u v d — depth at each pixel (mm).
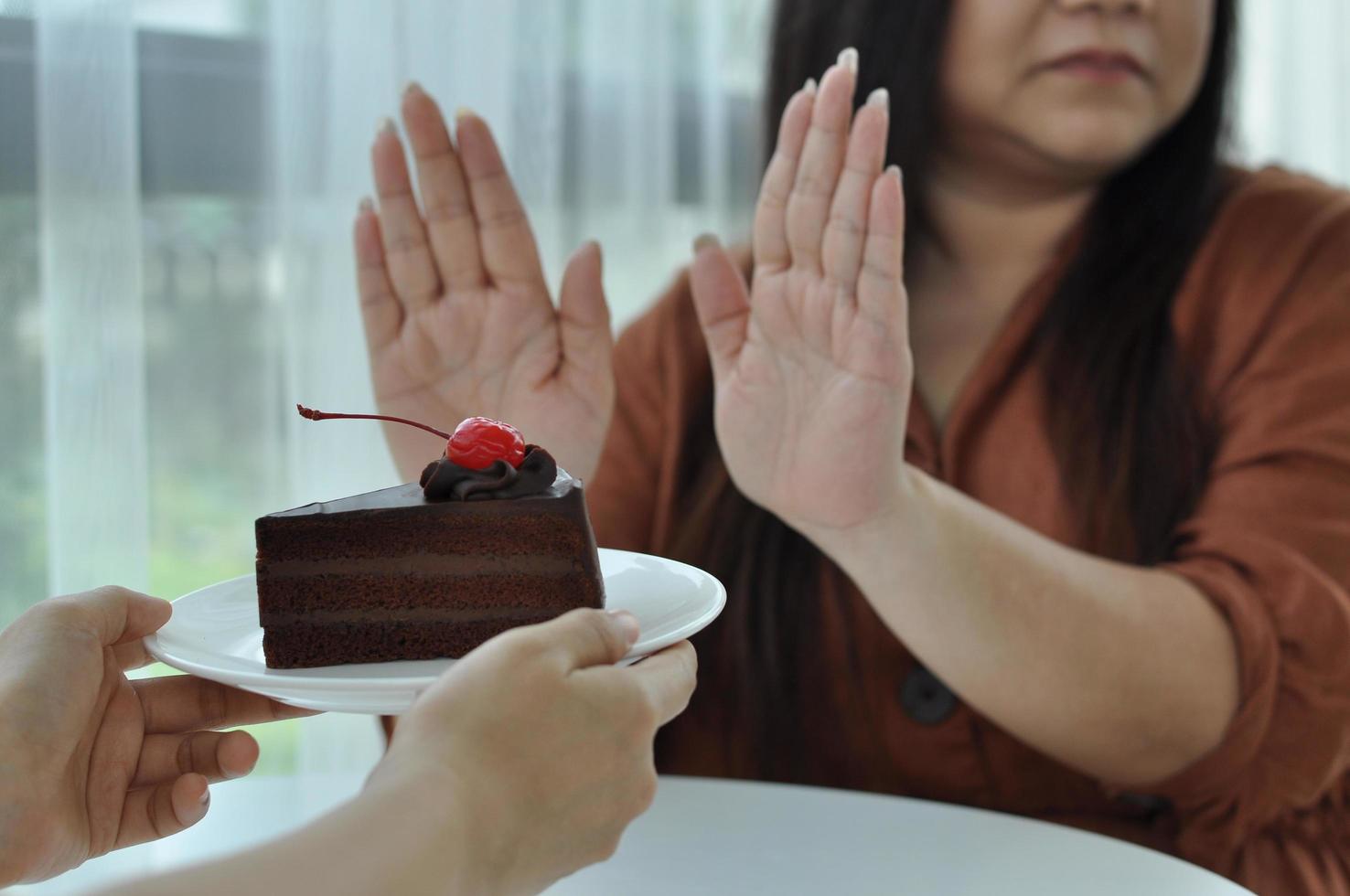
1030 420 819
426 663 603
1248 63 1262
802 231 673
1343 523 750
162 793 596
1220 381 804
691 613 575
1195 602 733
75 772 579
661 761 854
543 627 522
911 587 699
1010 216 843
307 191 908
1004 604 699
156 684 608
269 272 941
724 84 1081
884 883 628
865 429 673
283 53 901
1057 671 703
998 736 804
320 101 905
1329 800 780
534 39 974
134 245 866
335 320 912
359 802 482
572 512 607
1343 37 1258
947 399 853
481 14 932
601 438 759
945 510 705
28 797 562
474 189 730
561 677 511
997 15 779
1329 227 804
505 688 505
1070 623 704
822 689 829
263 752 960
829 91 662
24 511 886
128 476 868
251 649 601
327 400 914
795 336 682
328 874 469
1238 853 765
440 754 495
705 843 659
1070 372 814
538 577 606
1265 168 862
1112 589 723
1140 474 804
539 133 980
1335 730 734
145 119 916
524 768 502
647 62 1023
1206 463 801
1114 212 822
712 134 1078
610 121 1024
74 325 854
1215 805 756
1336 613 727
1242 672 727
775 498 705
